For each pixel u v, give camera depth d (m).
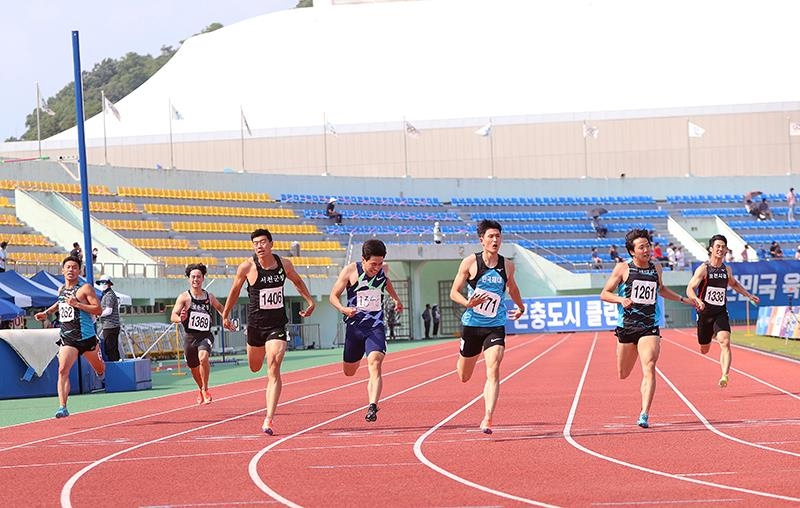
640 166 67.25
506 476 9.11
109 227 44.12
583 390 18.73
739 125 67.12
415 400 17.69
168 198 49.56
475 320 11.94
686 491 8.11
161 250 44.53
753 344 34.28
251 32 78.31
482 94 71.19
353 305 12.68
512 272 11.95
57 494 8.79
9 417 17.05
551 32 75.00
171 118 63.59
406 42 75.38
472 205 60.72
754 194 63.84
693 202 63.84
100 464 10.66
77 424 15.27
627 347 12.96
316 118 70.44
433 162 67.50
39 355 21.48
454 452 10.78
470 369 12.41
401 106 70.88
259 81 74.50
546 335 48.16
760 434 11.55
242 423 14.59
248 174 53.78
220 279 41.97
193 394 20.83
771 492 7.93
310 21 77.88
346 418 14.88
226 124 70.31
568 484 8.59
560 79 71.75
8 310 22.41
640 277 12.70
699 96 69.56
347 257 50.00
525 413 14.84
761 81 70.31
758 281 53.91
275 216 52.72
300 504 8.02
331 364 31.42
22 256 36.72
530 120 67.56
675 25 74.62
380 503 7.96
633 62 72.31
